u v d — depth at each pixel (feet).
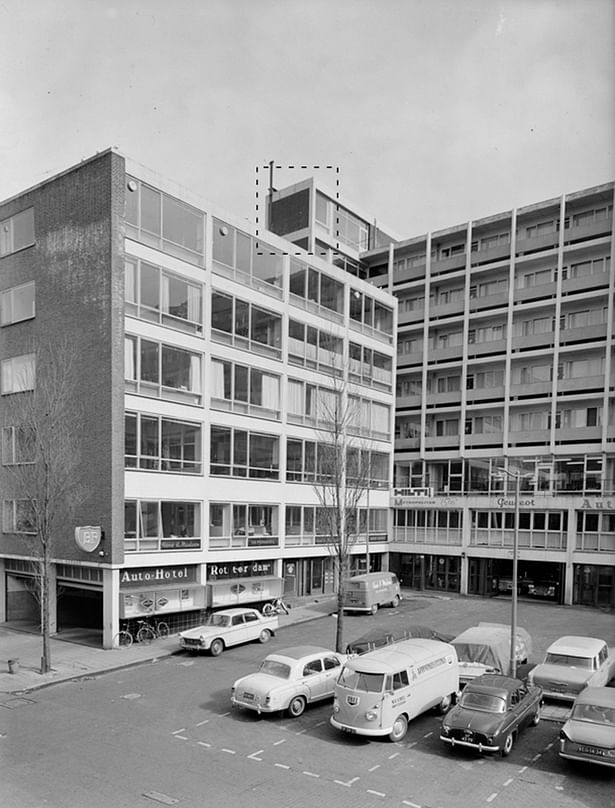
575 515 113.91
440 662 52.16
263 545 99.30
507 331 141.08
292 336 107.04
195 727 49.11
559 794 38.42
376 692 45.68
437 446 150.20
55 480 70.79
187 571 87.45
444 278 152.35
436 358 152.97
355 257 164.96
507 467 140.67
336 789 38.73
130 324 80.33
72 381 80.94
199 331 90.33
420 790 38.73
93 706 54.24
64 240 83.97
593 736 40.52
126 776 40.29
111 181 79.10
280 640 79.77
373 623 91.30
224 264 94.73
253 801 37.04
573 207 138.62
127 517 78.95
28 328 87.40
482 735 42.68
